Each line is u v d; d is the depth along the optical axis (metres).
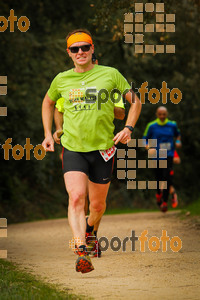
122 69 31.45
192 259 10.15
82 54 8.79
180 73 36.94
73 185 8.61
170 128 19.67
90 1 17.52
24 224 24.25
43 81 34.06
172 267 9.41
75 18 38.56
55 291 7.63
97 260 10.45
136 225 17.11
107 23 16.52
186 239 13.09
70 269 9.77
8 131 32.94
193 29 27.94
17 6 36.78
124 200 40.44
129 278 8.61
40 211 37.03
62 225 21.09
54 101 9.57
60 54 34.47
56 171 37.84
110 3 15.94
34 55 35.12
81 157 8.88
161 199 20.89
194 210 19.52
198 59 33.28
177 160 20.56
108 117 8.90
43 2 38.38
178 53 31.17
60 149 22.64
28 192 38.00
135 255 10.83
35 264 10.59
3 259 11.38
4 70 33.62
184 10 20.77
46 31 36.66
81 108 8.81
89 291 7.75
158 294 7.41
